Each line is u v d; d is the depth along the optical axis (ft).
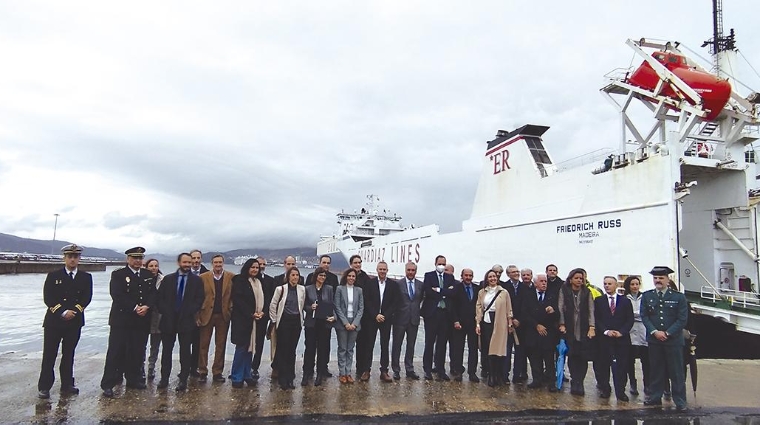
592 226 41.32
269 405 19.81
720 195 41.86
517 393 23.06
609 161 40.40
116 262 420.77
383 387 23.36
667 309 21.62
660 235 34.68
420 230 81.10
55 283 20.29
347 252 139.85
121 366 23.18
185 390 21.74
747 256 40.19
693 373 22.80
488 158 62.34
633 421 19.16
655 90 40.65
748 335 32.86
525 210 51.72
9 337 53.21
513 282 26.71
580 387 23.13
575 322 23.29
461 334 26.05
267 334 25.16
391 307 25.11
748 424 19.03
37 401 19.48
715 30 46.57
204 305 23.95
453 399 21.65
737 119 40.57
